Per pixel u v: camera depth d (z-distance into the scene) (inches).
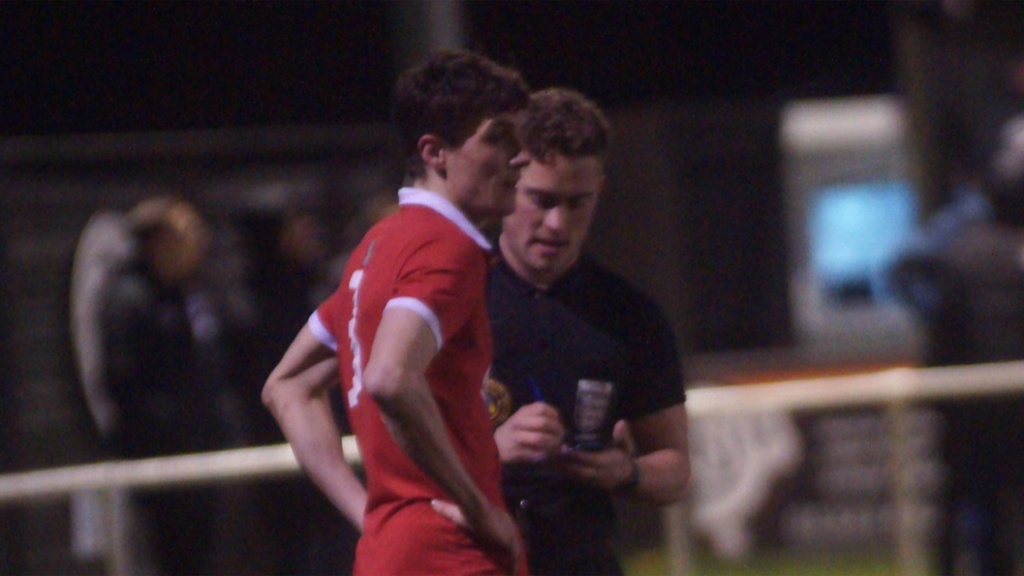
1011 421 786.8
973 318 904.9
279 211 1039.0
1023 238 902.4
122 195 1039.0
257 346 846.5
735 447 811.4
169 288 807.1
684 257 1406.3
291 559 712.4
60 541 698.2
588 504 416.8
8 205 989.2
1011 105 1073.5
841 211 1706.4
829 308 1685.5
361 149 1099.9
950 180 1103.0
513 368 409.4
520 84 346.0
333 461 375.6
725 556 806.5
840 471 816.3
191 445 803.4
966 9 1070.4
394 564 335.3
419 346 318.7
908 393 801.6
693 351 1413.6
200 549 702.5
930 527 810.8
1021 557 803.4
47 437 959.0
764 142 1462.8
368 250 351.3
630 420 429.4
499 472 353.1
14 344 960.3
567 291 416.8
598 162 404.5
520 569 350.9
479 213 343.9
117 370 797.2
